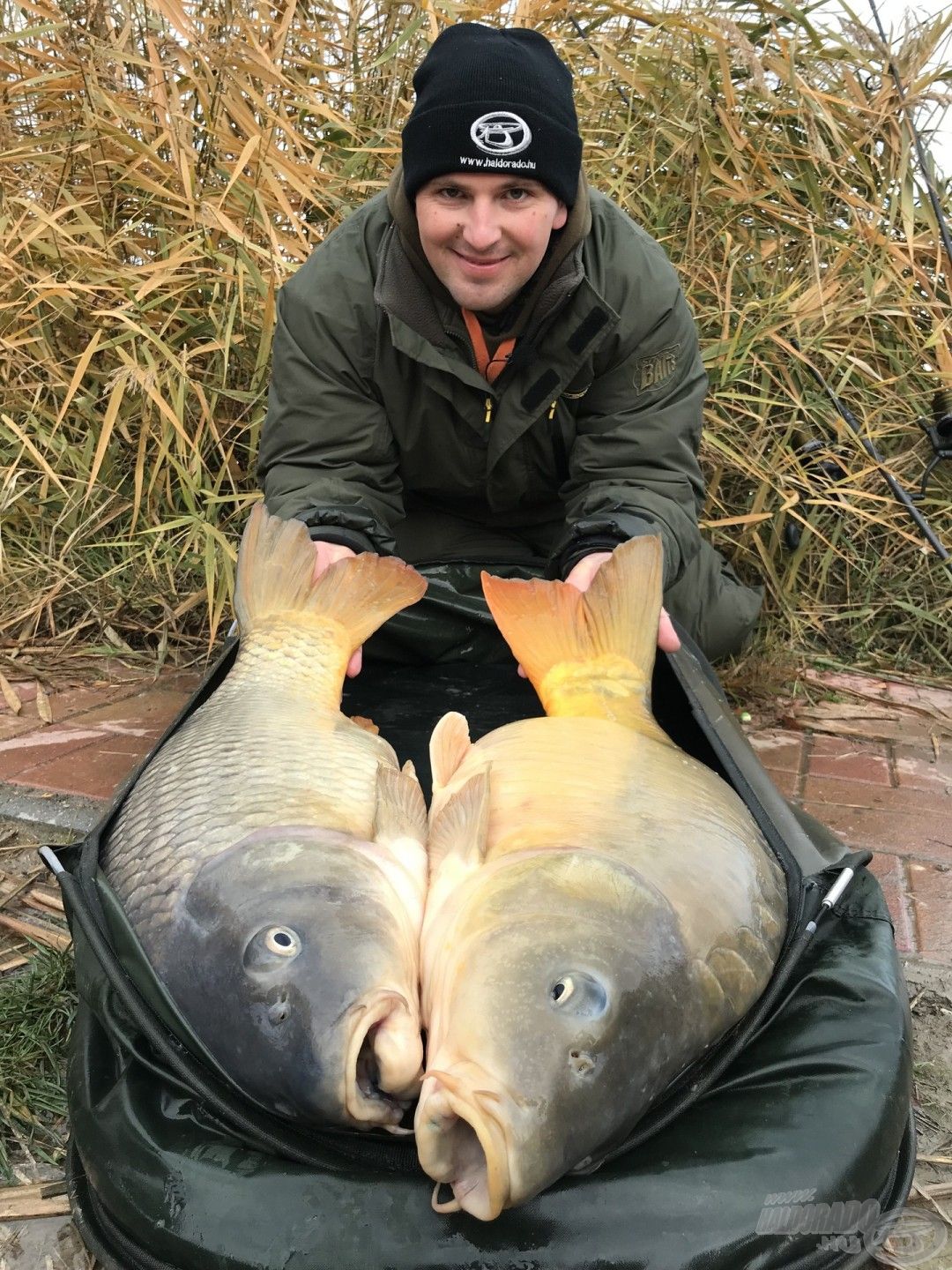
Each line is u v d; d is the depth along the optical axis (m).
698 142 1.89
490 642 1.37
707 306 1.91
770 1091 0.69
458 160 1.08
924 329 1.98
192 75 1.74
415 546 1.42
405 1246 0.61
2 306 1.69
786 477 1.72
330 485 1.27
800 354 1.76
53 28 1.67
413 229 1.17
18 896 1.06
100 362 1.82
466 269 1.14
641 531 1.15
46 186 1.83
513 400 1.26
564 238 1.16
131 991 0.71
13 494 1.75
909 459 1.88
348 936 0.68
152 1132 0.67
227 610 1.66
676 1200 0.62
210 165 1.78
